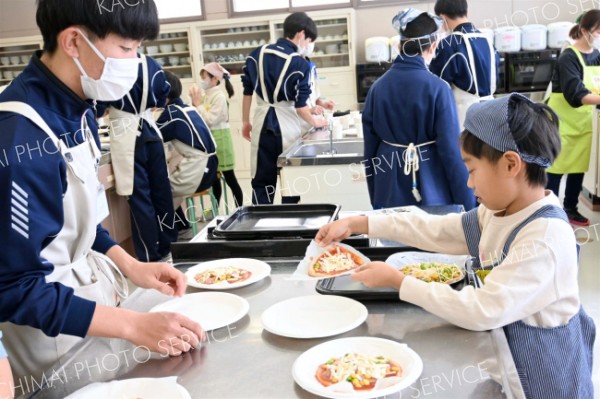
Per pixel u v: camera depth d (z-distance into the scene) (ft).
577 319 3.95
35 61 3.86
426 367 3.22
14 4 24.47
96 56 3.72
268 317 3.89
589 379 4.19
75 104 4.00
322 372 3.20
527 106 3.76
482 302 3.52
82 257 4.55
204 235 5.73
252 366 3.38
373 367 3.17
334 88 22.63
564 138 13.93
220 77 17.37
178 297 4.38
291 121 13.76
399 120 8.30
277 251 5.32
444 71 11.32
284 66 13.04
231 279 4.74
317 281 4.65
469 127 3.89
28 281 3.44
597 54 13.70
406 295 3.80
